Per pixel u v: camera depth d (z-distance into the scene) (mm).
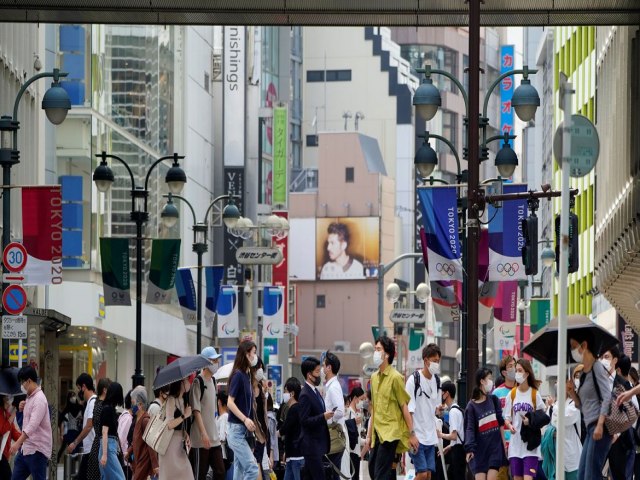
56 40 82688
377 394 30234
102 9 42438
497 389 33406
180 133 112125
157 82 102500
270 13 42844
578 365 33156
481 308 47938
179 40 111625
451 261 41594
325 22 43500
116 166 89562
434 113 41281
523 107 42812
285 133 140625
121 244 58250
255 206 134750
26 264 39625
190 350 113500
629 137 54969
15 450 32750
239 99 133125
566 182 22469
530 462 32688
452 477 37688
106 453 34062
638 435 29875
